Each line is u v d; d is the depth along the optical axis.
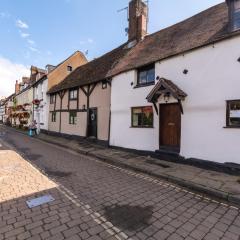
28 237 3.64
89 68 18.33
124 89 11.91
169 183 6.60
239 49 7.01
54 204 4.93
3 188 5.93
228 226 4.05
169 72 9.30
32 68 30.28
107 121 13.62
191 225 4.07
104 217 4.35
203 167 7.85
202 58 8.06
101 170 8.13
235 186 5.92
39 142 16.66
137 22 14.62
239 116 7.04
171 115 9.45
